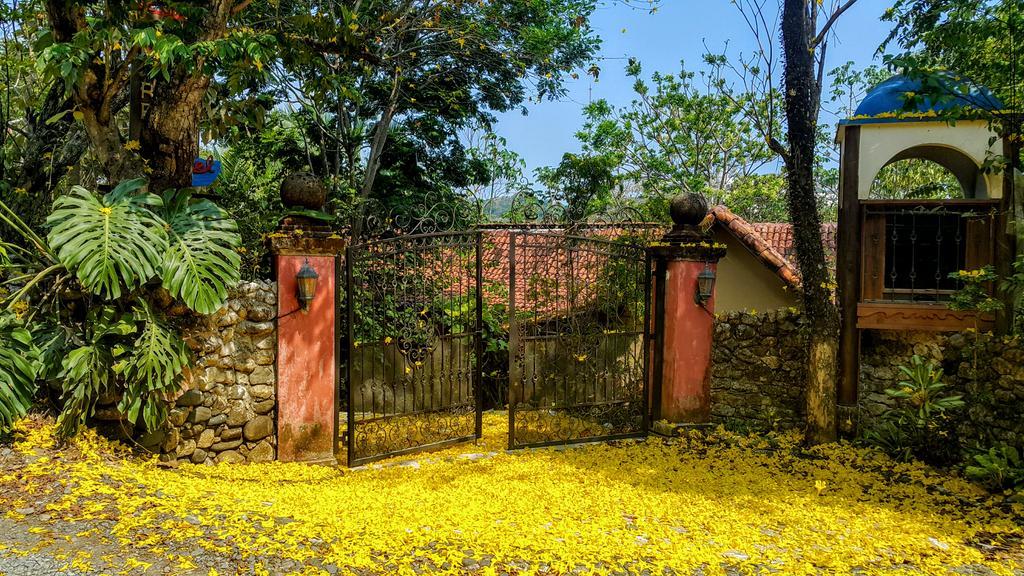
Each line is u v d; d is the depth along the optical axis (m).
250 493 4.98
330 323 6.38
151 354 5.12
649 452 7.18
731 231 10.30
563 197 14.19
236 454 6.09
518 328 7.46
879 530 5.00
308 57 6.71
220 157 10.48
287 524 4.18
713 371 8.36
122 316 5.22
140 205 5.39
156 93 6.05
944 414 6.80
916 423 6.69
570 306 7.66
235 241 5.66
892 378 7.29
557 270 7.59
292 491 5.23
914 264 7.32
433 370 7.25
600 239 7.76
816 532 4.93
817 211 7.06
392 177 14.09
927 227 7.87
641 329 8.42
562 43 11.89
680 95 20.48
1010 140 6.52
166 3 5.52
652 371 8.09
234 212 8.70
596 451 7.26
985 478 6.06
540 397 8.44
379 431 7.32
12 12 6.75
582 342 7.74
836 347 7.07
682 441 7.55
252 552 3.76
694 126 21.03
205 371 5.91
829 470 6.48
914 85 6.98
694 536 4.71
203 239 5.52
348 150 12.40
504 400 9.95
